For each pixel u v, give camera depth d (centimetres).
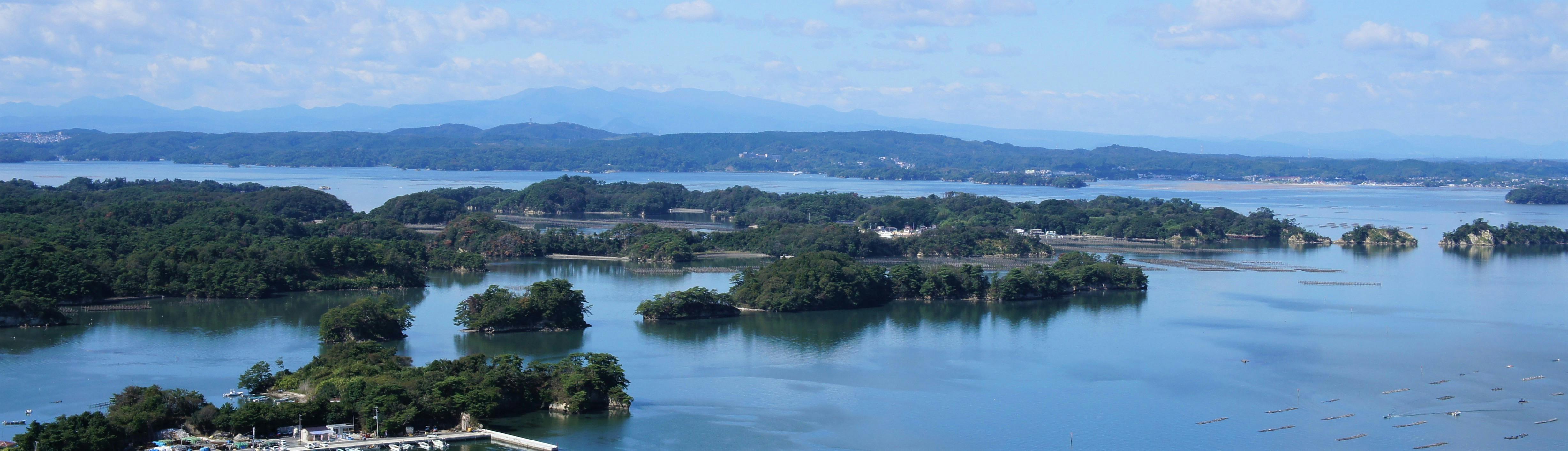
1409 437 17775
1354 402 19862
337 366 19500
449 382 18138
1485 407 19562
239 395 18962
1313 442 17488
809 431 17962
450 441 17000
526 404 18825
